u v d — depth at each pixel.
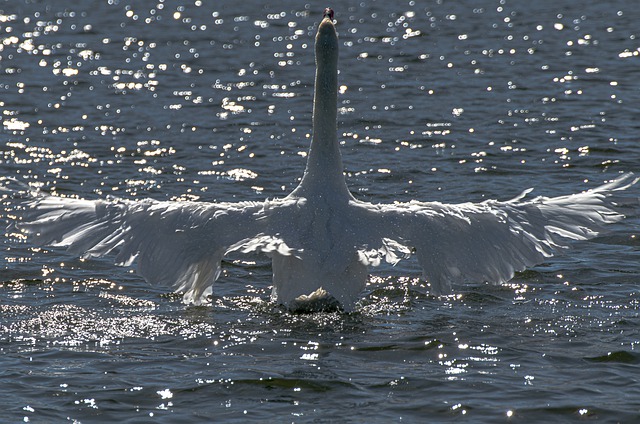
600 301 14.43
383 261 16.47
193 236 12.41
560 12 60.16
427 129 28.11
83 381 11.30
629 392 11.02
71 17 60.81
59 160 24.19
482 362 11.92
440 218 12.59
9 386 11.14
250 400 10.79
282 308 14.03
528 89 34.44
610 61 40.59
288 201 12.95
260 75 38.75
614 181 12.83
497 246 12.38
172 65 41.56
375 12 63.22
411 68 39.88
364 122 29.11
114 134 27.50
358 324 13.34
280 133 27.88
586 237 12.44
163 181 22.28
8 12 63.47
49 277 15.52
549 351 12.30
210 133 27.80
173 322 13.42
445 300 14.52
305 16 61.53
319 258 12.29
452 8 64.62
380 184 22.08
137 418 10.36
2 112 30.50
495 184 22.02
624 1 64.94
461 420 10.33
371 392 11.02
